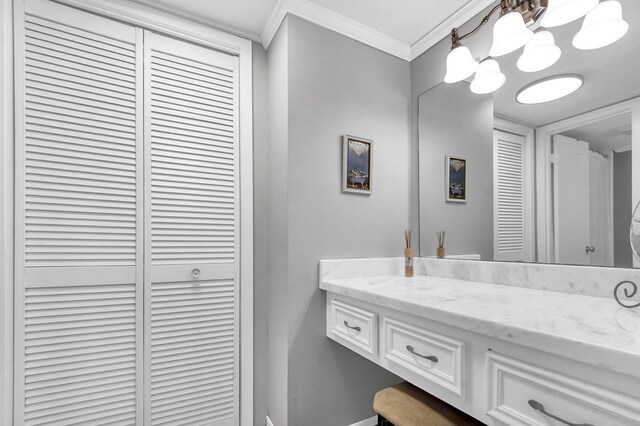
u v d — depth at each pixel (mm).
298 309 1552
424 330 1013
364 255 1749
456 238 1635
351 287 1357
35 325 1353
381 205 1825
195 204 1688
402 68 1955
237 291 1767
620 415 579
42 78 1392
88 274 1441
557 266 1211
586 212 1146
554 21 1064
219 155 1761
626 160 1056
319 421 1583
